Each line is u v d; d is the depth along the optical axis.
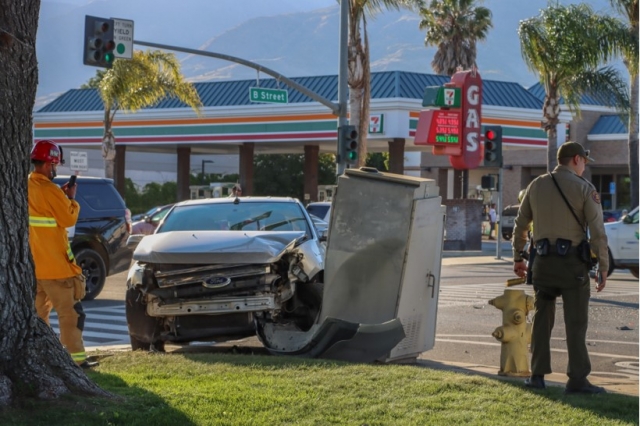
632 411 7.68
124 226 19.53
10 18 7.28
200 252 11.12
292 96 49.19
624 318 16.16
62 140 57.03
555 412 7.65
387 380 8.75
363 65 35.09
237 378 8.84
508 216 56.00
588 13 38.91
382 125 45.81
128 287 11.60
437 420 7.31
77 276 9.96
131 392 7.98
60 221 9.84
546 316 8.69
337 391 8.25
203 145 54.75
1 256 7.28
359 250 10.66
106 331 14.82
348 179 10.79
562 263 8.41
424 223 10.55
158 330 11.64
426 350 10.91
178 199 56.38
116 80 43.72
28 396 7.20
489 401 7.99
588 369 8.49
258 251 11.11
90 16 25.88
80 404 7.24
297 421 7.20
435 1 63.34
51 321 15.84
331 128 47.47
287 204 13.14
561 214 8.43
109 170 46.28
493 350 12.67
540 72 40.41
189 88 44.97
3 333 7.28
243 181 51.25
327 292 10.83
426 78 47.94
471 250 39.91
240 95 51.28
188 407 7.46
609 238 24.73
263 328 11.40
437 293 10.90
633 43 37.84
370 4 34.66
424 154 70.75
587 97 66.12
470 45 63.12
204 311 11.24
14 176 7.36
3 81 7.22
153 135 53.00
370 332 10.23
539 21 39.38
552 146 40.84
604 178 68.44
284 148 55.69
